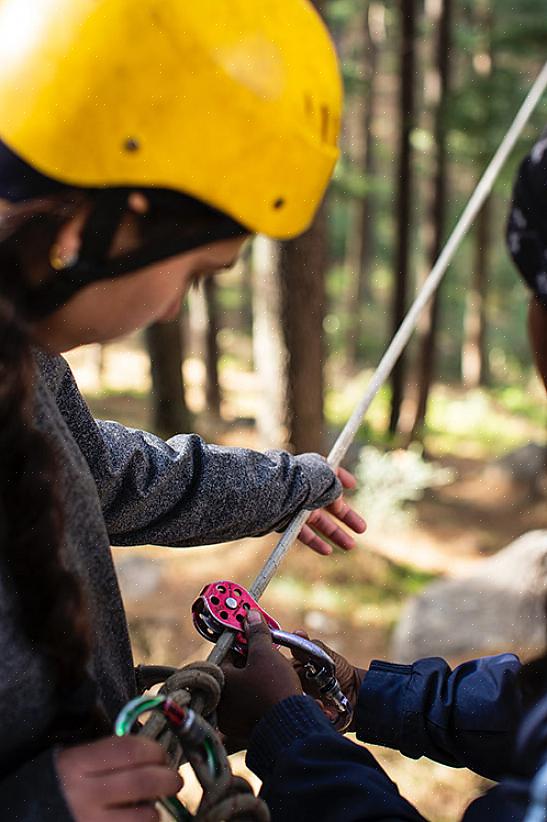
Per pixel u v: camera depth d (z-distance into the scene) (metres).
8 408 0.99
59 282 1.03
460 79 17.14
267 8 1.09
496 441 18.03
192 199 1.07
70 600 1.05
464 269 23.30
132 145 1.04
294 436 10.58
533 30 13.15
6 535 1.02
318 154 1.14
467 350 21.38
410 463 13.06
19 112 1.04
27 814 1.03
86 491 1.16
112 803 1.03
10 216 1.02
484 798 1.18
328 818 1.18
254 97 1.07
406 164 15.09
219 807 1.07
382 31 20.98
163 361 13.03
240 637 1.38
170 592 8.42
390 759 5.66
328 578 9.55
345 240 27.77
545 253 1.39
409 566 10.88
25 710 1.08
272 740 1.26
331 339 25.00
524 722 1.17
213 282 18.03
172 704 1.11
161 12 1.04
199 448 1.51
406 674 1.58
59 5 1.05
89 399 19.06
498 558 8.45
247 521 1.51
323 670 1.46
